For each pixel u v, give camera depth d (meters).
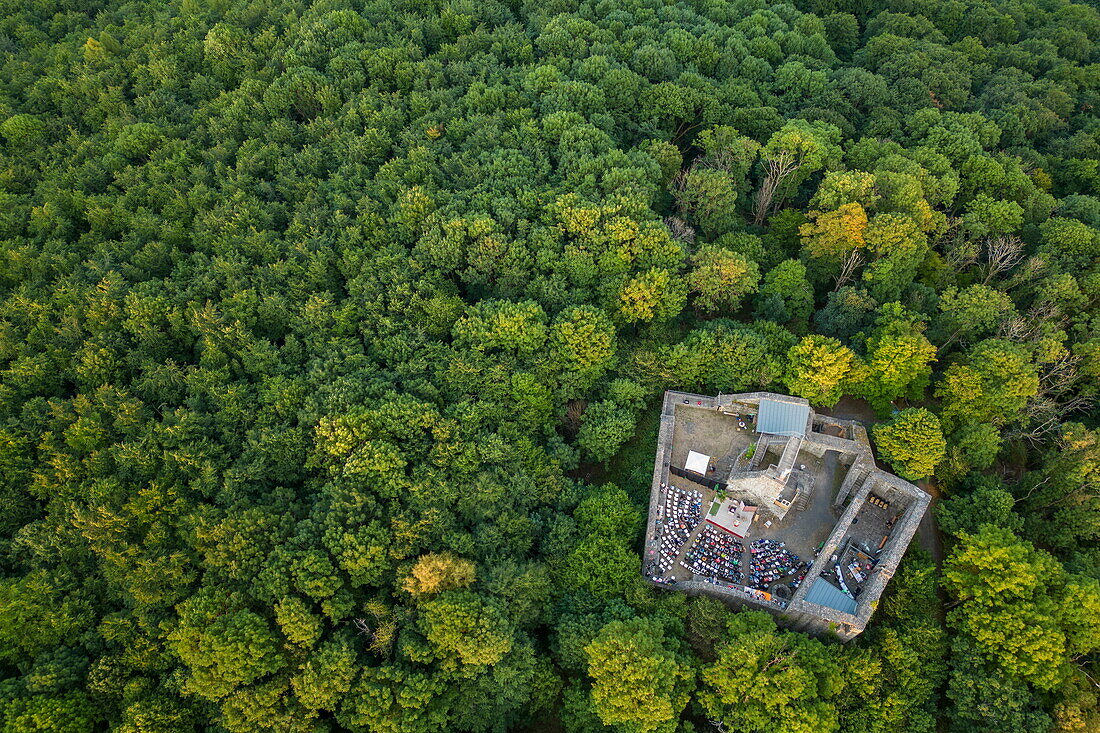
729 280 109.06
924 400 107.56
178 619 81.19
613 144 124.81
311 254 111.94
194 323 104.44
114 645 81.06
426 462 92.44
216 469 92.12
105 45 149.38
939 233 119.25
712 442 101.00
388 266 110.50
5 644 79.00
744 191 131.38
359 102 132.12
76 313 105.62
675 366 105.31
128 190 122.25
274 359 102.19
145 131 129.38
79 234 121.81
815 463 99.00
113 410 96.12
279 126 130.75
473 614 79.00
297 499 91.88
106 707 77.75
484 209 114.19
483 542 87.50
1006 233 122.06
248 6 156.88
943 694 85.19
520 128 128.50
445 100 134.50
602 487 96.25
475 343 102.75
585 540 90.31
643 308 105.88
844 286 113.06
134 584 81.19
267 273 111.06
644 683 76.25
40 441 94.19
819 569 87.19
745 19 164.50
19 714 73.44
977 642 82.50
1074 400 104.62
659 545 92.94
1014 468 102.94
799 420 95.88
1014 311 107.38
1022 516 95.38
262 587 81.06
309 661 76.75
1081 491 90.56
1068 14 185.25
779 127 138.75
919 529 96.19
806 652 79.62
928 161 128.88
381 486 89.12
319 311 105.38
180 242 119.06
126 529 86.50
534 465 97.25
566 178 119.81
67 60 147.62
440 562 80.50
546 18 154.62
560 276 108.44
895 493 94.06
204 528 84.44
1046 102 152.62
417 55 143.75
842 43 178.38
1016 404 96.62
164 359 105.50
